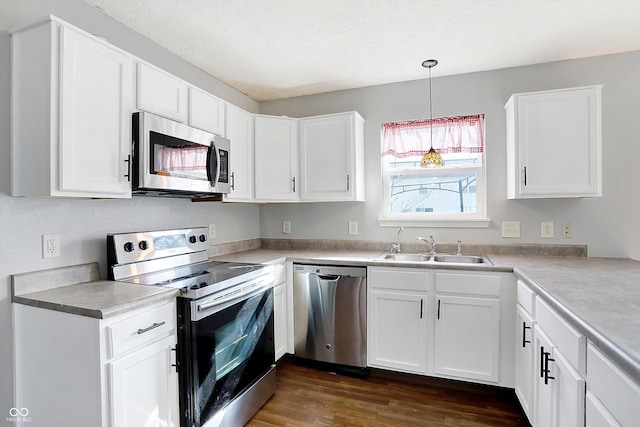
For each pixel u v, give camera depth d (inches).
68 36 54.5
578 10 73.0
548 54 93.8
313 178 111.7
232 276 75.5
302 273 101.3
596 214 94.9
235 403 73.0
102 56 59.9
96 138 58.8
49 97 52.8
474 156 108.7
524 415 78.2
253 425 75.6
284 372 100.5
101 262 71.6
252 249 124.9
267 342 87.2
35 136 54.1
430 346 88.8
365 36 84.0
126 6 70.7
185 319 62.5
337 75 108.0
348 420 77.0
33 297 56.0
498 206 103.4
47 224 62.3
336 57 95.5
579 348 45.2
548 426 57.9
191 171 76.8
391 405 82.9
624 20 76.8
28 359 55.7
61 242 64.5
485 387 88.4
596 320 42.5
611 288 59.5
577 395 45.3
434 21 77.3
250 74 106.6
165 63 89.8
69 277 64.9
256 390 80.4
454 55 94.4
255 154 106.3
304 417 78.3
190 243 89.4
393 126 115.1
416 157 114.2
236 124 98.4
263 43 87.3
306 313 101.0
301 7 71.9
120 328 51.5
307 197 112.6
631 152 91.8
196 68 101.1
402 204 116.4
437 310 87.8
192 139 77.1
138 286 64.1
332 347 98.3
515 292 81.3
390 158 117.6
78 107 56.0
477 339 84.7
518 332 78.2
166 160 69.5
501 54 93.9
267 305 88.0
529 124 88.5
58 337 52.7
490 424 75.0
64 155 53.9
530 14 74.5
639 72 91.3
